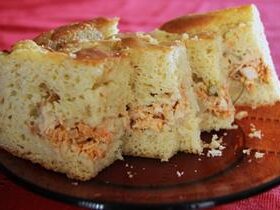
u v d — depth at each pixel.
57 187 0.24
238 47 0.35
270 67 0.35
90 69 0.26
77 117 0.26
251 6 0.35
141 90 0.29
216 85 0.32
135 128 0.29
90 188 0.24
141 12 0.56
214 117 0.31
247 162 0.27
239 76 0.35
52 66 0.26
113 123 0.28
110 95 0.27
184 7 0.57
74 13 0.55
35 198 0.26
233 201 0.24
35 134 0.27
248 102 0.35
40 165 0.27
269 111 0.33
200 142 0.29
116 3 0.58
